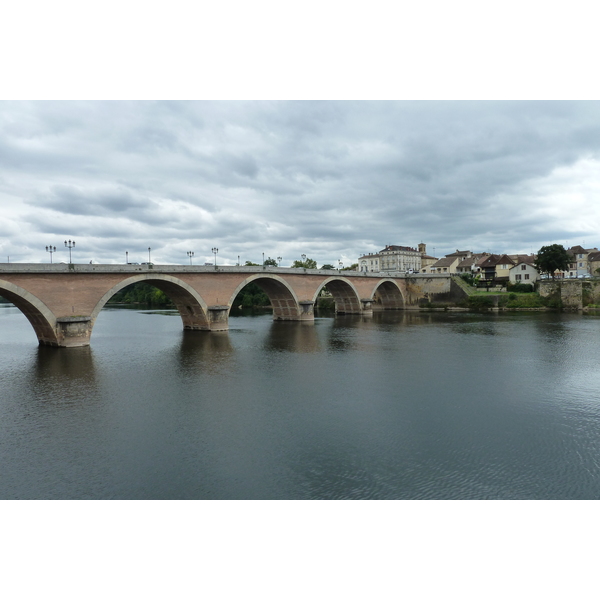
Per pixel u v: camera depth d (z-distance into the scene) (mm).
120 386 37031
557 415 29625
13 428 27766
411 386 36844
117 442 25594
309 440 25672
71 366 44000
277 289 83500
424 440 25547
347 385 37250
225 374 41156
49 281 48906
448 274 114750
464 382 38000
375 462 22812
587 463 22625
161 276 58781
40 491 20094
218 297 68438
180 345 57094
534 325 77500
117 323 87062
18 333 69812
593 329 71000
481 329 72875
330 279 92250
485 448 24438
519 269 124625
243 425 28109
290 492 19781
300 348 55000
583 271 149500
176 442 25531
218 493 19734
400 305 120750
